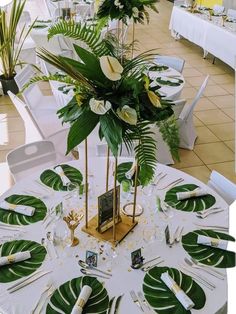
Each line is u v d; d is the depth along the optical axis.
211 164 3.62
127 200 1.95
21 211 1.84
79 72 1.29
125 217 1.82
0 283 1.48
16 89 4.91
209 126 4.29
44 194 1.98
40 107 3.63
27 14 5.80
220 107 4.75
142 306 1.40
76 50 1.30
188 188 2.03
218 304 1.41
